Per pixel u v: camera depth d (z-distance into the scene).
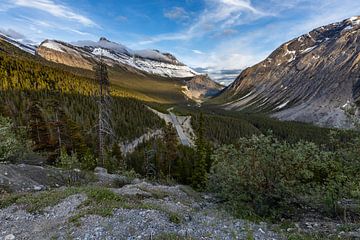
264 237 10.46
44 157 35.84
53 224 11.40
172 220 11.66
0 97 84.50
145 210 12.41
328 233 11.25
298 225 12.58
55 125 41.06
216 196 19.66
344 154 13.41
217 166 17.58
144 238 9.64
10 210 13.59
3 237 10.76
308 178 14.72
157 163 54.69
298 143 14.60
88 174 25.55
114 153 56.09
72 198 14.20
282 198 14.49
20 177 19.80
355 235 10.57
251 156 14.86
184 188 22.20
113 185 23.95
